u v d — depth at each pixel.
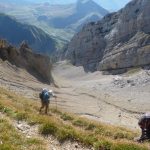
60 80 185.38
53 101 66.44
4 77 82.75
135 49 195.00
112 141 17.56
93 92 123.50
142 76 154.25
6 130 16.59
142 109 86.50
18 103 30.95
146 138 21.03
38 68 123.38
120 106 89.25
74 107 64.38
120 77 175.50
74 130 18.98
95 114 59.84
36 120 20.95
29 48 129.62
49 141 17.70
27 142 15.90
